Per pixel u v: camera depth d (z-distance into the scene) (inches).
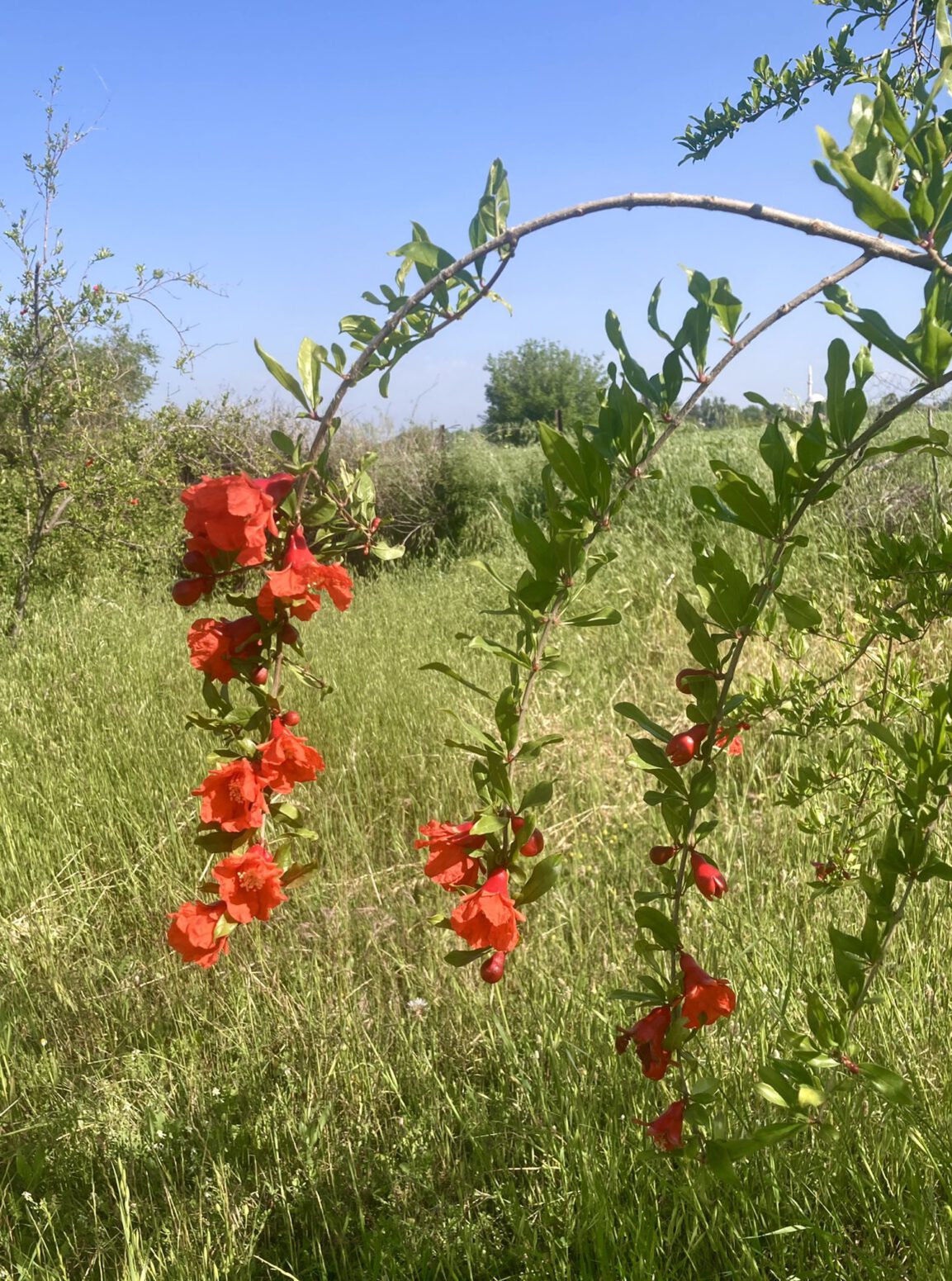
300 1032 104.1
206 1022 110.3
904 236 42.4
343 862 141.9
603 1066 93.7
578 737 171.3
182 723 190.7
